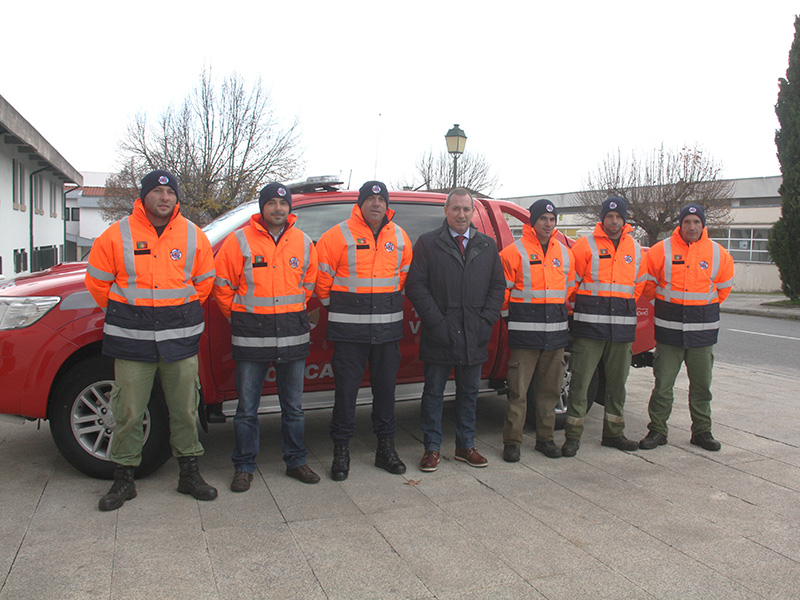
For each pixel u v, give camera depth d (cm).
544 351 417
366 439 462
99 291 322
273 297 351
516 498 351
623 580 263
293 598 245
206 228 464
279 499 344
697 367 445
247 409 359
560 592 253
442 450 439
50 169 2403
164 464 393
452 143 1178
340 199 435
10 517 311
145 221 324
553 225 412
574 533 306
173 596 243
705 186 2444
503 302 398
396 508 334
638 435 488
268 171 2642
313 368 413
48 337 349
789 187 1727
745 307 1747
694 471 401
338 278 376
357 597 246
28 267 2133
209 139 2556
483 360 397
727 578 266
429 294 389
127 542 286
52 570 260
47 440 440
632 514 330
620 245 429
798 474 396
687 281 435
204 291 343
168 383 335
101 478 364
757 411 555
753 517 329
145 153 2602
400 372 438
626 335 429
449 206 385
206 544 287
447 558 279
